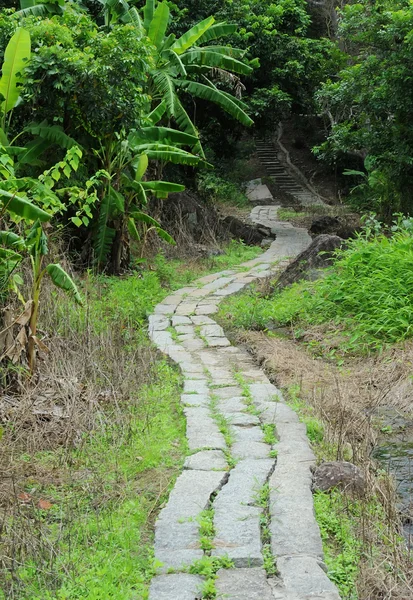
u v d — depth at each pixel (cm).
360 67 1573
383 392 701
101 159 1145
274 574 372
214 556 383
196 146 1341
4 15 1079
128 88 1048
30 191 658
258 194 2734
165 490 478
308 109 2227
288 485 470
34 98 1030
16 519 418
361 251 973
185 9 1706
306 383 728
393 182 1689
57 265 658
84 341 734
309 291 1005
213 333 917
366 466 505
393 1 1550
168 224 1542
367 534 419
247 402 650
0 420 573
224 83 1605
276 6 1953
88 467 514
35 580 370
